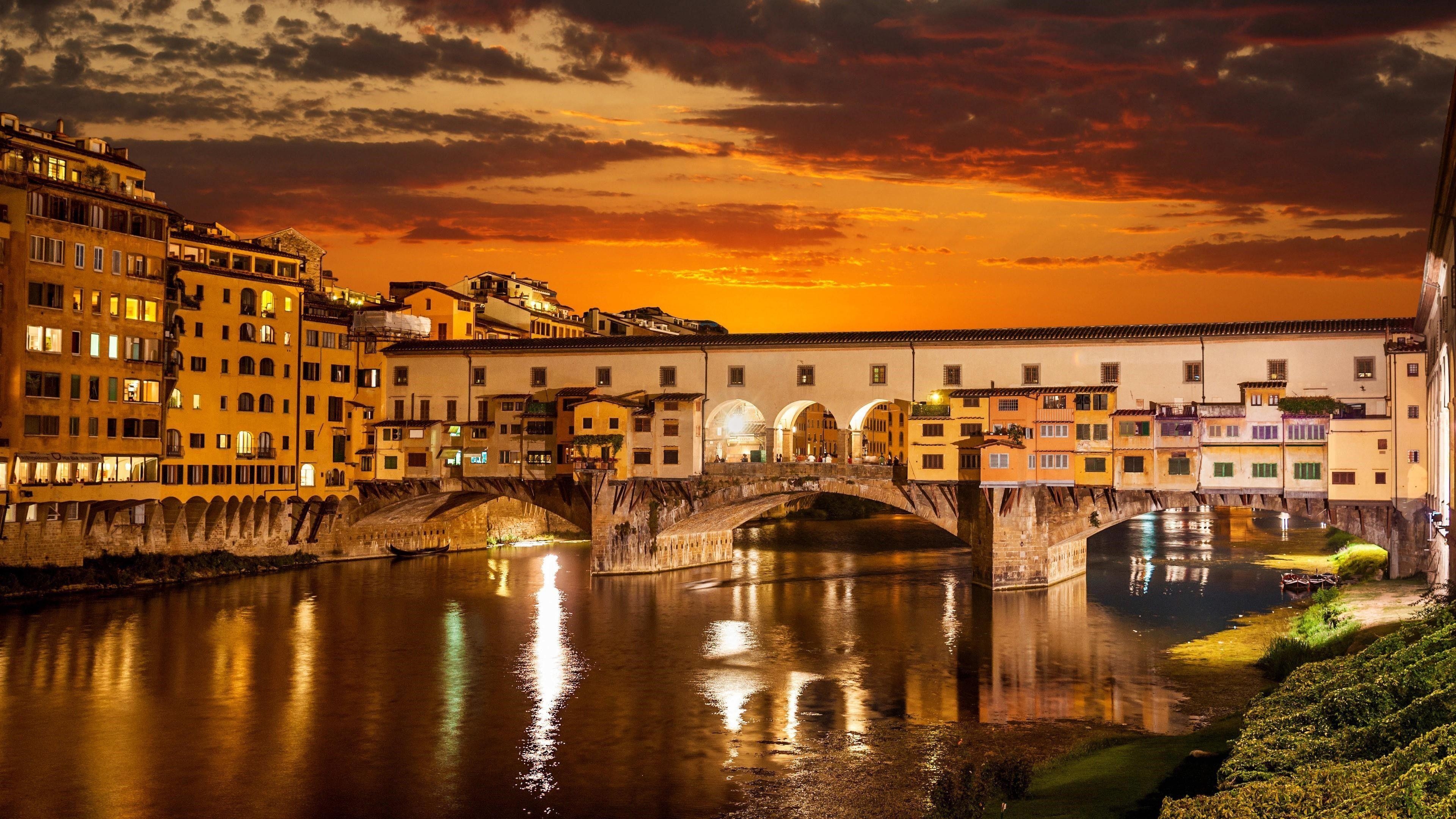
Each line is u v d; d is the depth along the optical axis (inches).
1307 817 1090.7
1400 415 2972.4
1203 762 1641.2
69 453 2999.5
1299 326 3132.4
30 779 1749.5
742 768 1820.9
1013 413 3346.5
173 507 3624.5
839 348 3553.2
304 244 4537.4
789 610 3211.1
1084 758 1779.0
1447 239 2042.3
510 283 5846.5
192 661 2508.6
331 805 1656.0
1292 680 1690.5
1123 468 3230.8
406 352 4045.3
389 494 4109.3
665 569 4008.4
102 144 3289.9
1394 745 1268.5
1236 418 3122.5
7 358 2861.7
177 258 3582.7
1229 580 3737.7
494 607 3243.1
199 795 1689.2
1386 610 2468.0
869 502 6840.6
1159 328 3277.6
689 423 3700.8
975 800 1550.2
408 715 2111.2
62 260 3006.9
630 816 1616.6
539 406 3878.0
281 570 3919.8
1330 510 3061.0
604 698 2241.6
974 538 3531.0
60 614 2974.9
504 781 1759.4
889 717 2107.5
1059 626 2933.1
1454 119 1556.3
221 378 3673.7
